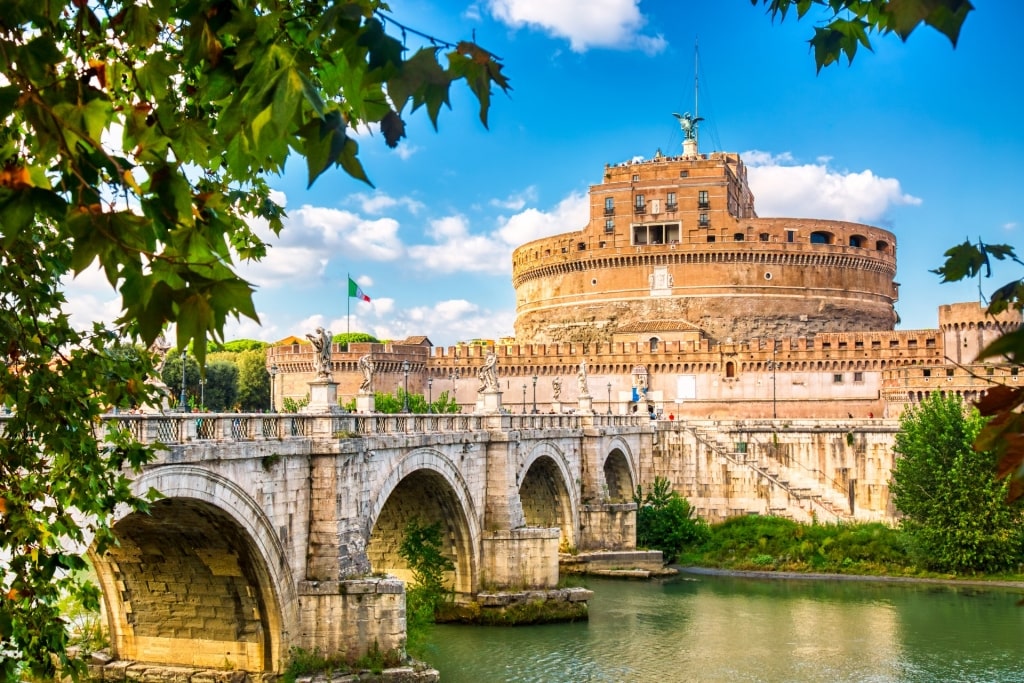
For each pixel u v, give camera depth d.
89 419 13.41
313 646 38.28
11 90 7.06
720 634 55.16
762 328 139.50
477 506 56.59
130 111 7.58
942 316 101.56
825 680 46.28
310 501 39.34
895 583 71.81
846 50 8.88
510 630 54.56
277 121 5.97
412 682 37.84
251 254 16.92
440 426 51.81
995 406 7.48
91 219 7.00
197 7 7.11
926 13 5.96
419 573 55.47
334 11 6.39
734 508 88.00
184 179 7.00
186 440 31.53
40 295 12.48
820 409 120.38
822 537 80.50
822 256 142.00
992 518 72.19
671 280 141.88
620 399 127.44
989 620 59.34
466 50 6.70
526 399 130.88
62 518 13.06
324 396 40.62
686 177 145.88
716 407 124.50
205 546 35.91
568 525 75.44
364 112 6.72
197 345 6.60
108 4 9.63
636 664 48.38
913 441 76.00
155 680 37.53
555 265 151.12
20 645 12.77
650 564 75.75
